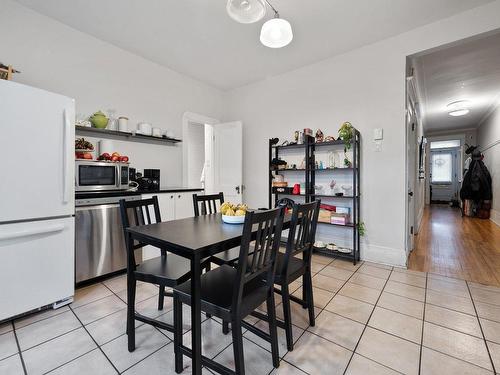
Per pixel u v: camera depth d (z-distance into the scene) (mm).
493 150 5758
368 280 2512
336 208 3309
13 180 1732
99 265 2430
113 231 2525
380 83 3010
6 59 2340
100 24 2697
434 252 3477
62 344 1552
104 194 2465
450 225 5375
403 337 1622
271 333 1370
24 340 1585
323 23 2648
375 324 1767
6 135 1700
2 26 2311
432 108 5781
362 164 3156
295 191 3490
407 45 2814
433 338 1610
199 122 4281
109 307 1996
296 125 3779
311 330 1703
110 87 3092
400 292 2250
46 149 1890
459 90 4621
